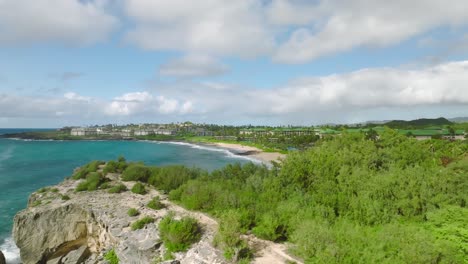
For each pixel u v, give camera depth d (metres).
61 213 32.31
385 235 17.73
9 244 34.06
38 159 107.69
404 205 23.08
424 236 16.41
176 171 44.56
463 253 16.59
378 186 25.25
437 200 22.91
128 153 135.25
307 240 18.17
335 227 20.16
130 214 29.83
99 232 31.12
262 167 44.53
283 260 18.81
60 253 31.73
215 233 23.34
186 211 30.23
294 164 32.09
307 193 27.73
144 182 47.88
